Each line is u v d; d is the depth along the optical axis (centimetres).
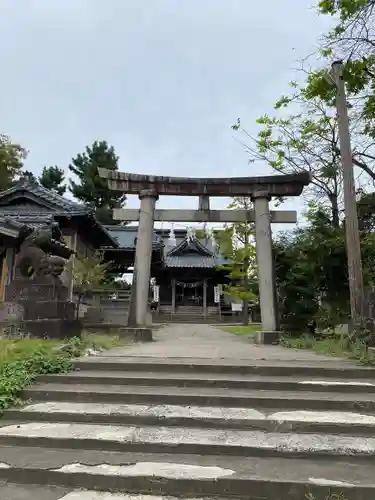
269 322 1135
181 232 4453
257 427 466
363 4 984
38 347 734
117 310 2005
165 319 3306
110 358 720
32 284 1033
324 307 1271
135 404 534
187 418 478
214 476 367
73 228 2006
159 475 369
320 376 629
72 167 4228
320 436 446
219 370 652
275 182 1241
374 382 589
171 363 668
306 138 1591
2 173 2934
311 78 1297
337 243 1248
